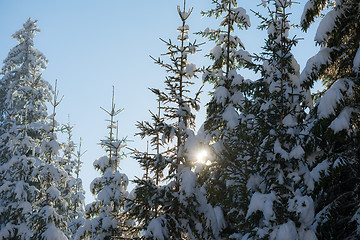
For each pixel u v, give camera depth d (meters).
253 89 13.34
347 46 10.44
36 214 17.92
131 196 13.96
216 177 12.20
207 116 14.58
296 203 7.95
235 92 13.71
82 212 27.94
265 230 8.27
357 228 8.76
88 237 15.90
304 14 11.09
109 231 14.95
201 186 12.07
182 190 9.66
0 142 25.77
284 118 9.17
